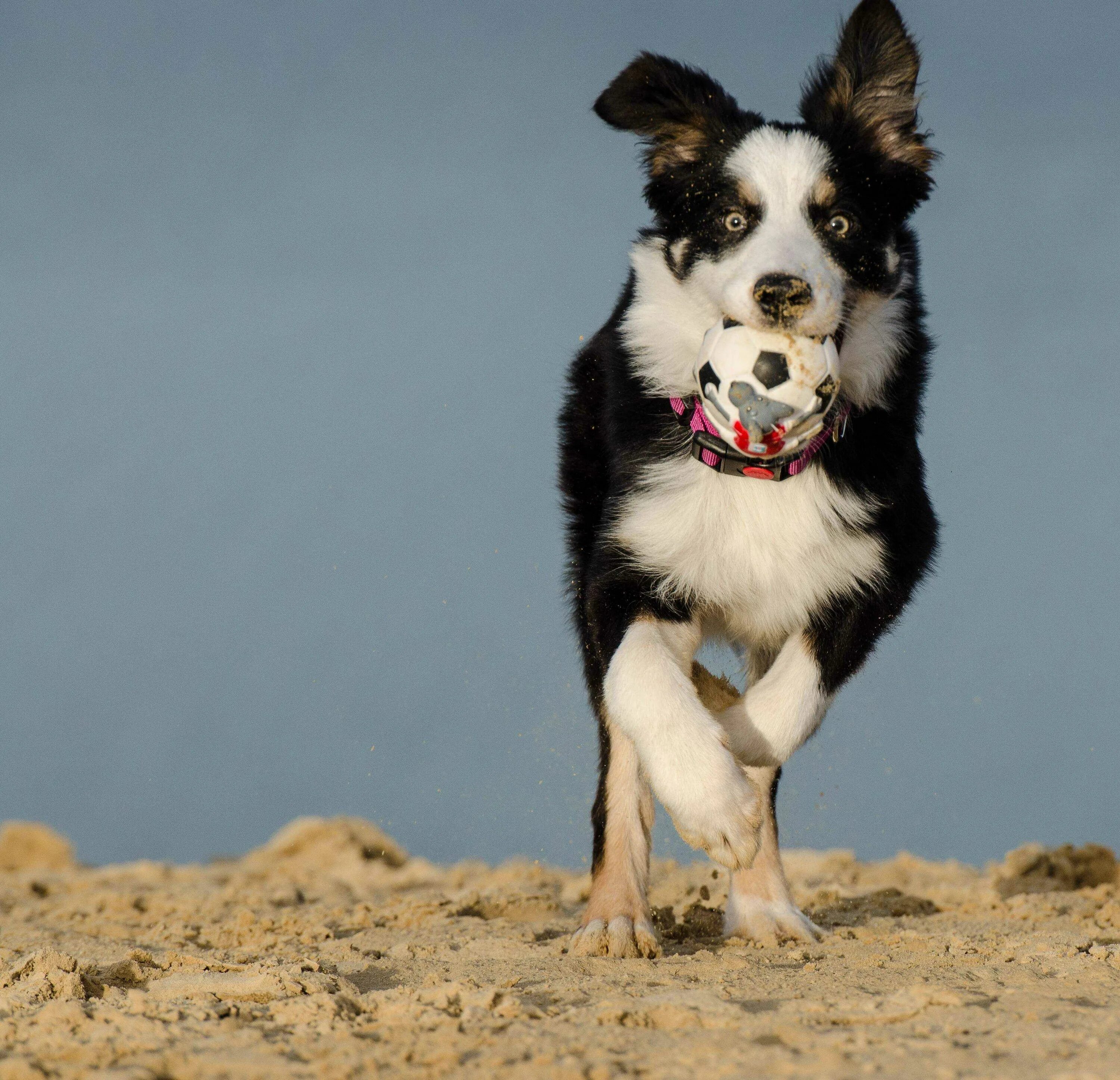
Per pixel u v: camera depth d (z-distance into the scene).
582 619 8.22
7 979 5.88
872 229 7.35
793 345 6.54
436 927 8.43
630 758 7.25
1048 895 9.63
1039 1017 4.90
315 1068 4.26
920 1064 4.21
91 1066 4.36
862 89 7.77
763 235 6.96
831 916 8.88
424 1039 4.68
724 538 7.46
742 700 7.31
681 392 7.46
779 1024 4.80
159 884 12.61
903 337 7.55
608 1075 4.13
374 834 14.95
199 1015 5.10
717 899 9.60
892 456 7.53
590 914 7.11
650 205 7.80
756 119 7.80
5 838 15.75
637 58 7.88
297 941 7.93
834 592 7.49
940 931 7.74
